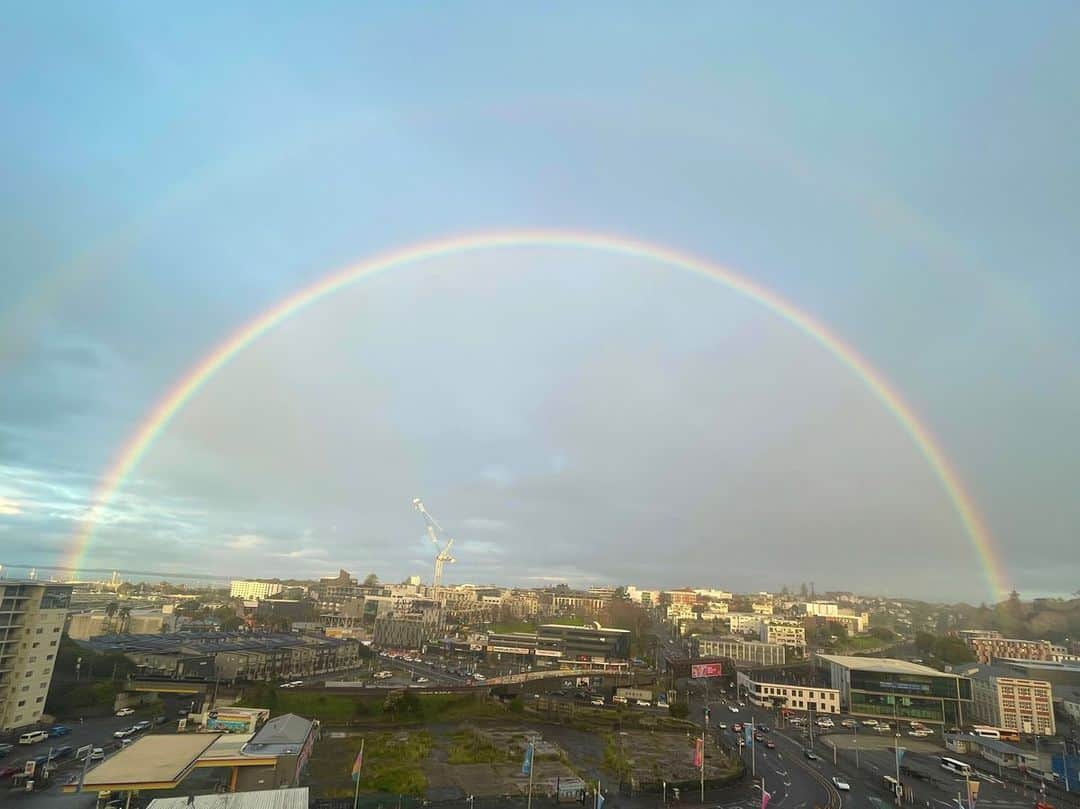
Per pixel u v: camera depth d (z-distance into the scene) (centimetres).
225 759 7488
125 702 12812
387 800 7544
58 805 7175
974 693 16988
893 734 14712
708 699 18275
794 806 8431
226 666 15550
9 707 10544
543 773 9488
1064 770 10556
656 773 9625
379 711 13438
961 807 8156
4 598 10625
